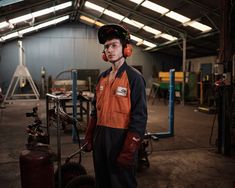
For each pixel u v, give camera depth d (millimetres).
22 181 1906
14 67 11828
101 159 1668
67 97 4477
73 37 12406
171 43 10547
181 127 5496
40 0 7500
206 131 5102
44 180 1901
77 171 2318
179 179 2797
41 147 2068
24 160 1868
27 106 8914
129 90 1586
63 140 4367
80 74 12000
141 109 1554
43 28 11766
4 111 7777
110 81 1677
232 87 3545
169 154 3633
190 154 3635
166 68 13406
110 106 1616
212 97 7941
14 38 11555
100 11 9711
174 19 8312
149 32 10453
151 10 8133
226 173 2961
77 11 10484
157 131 5090
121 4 8328
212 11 6738
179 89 9930
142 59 13250
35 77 12141
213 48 10164
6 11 7230
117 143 1591
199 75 9719
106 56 1706
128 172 1600
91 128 1883
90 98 4625
